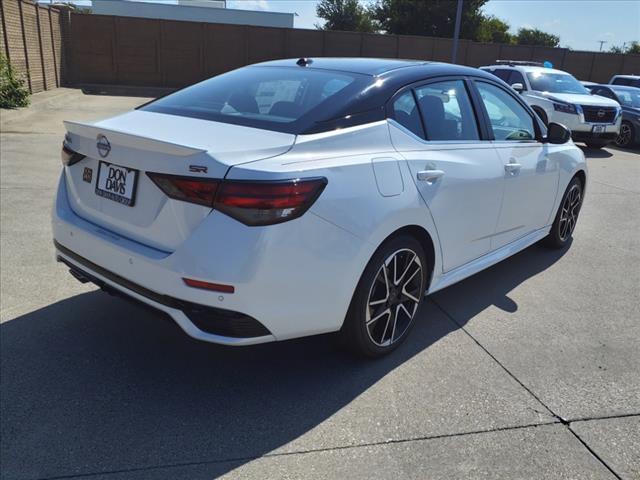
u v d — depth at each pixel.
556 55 29.42
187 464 2.33
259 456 2.40
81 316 3.54
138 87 23.94
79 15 22.98
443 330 3.59
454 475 2.33
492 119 3.90
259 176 2.34
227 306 2.38
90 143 2.81
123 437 2.47
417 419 2.68
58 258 3.13
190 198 2.38
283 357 3.18
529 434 2.60
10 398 2.70
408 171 2.99
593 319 3.85
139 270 2.55
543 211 4.65
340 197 2.59
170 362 3.08
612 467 2.42
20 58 16.45
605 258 5.15
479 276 4.57
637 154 12.78
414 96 3.28
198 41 24.80
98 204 2.83
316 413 2.70
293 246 2.44
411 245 3.11
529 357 3.30
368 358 3.16
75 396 2.74
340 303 2.71
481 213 3.68
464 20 42.16
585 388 3.00
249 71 3.68
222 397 2.80
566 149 4.86
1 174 7.19
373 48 27.17
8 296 3.77
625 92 14.41
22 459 2.31
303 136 2.67
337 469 2.34
